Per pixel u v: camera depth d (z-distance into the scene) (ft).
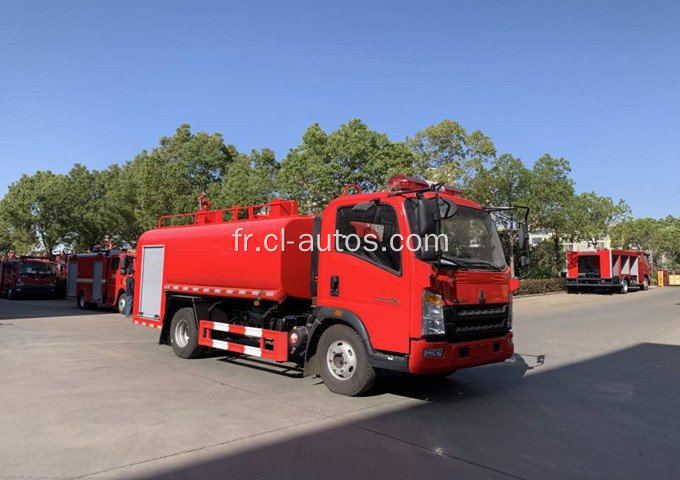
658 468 14.47
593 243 120.26
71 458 14.55
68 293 78.48
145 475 13.39
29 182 131.85
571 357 33.47
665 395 23.25
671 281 160.56
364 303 21.26
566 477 13.76
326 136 79.30
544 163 101.81
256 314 28.27
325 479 13.30
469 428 17.99
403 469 14.08
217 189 98.27
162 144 124.16
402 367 19.69
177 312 32.45
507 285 22.77
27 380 24.73
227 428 17.47
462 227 21.66
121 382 24.47
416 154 98.63
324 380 22.91
